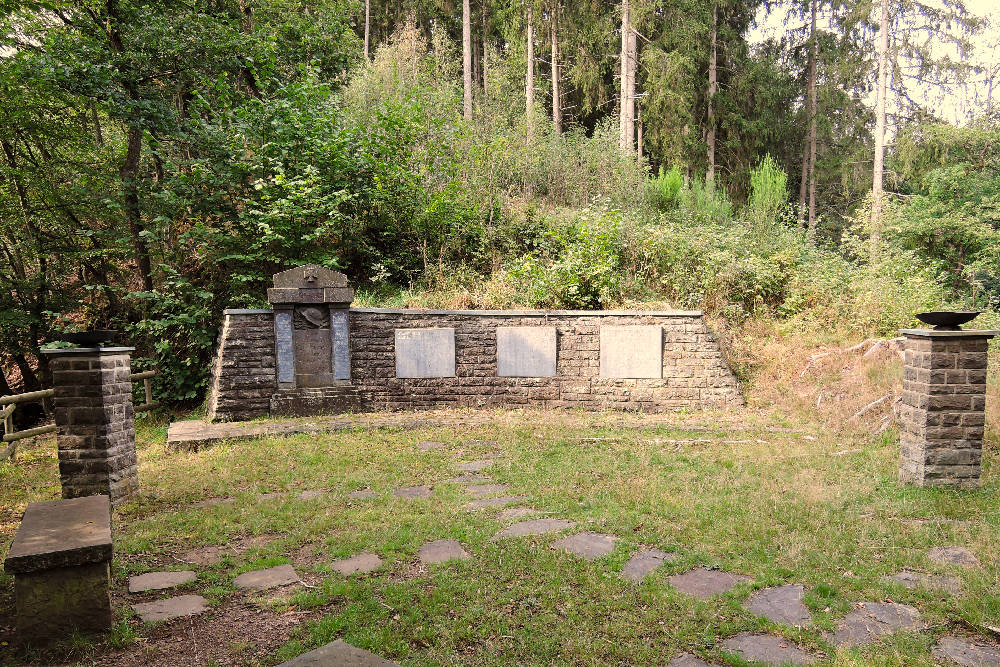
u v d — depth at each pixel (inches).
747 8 1104.2
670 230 523.8
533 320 416.2
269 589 157.8
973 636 129.4
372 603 143.1
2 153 527.5
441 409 415.2
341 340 407.8
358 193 489.7
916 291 477.4
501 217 564.7
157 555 185.9
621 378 409.4
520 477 256.4
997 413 296.4
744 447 301.3
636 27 957.2
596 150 712.4
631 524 197.6
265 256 472.4
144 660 124.4
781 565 164.4
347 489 250.7
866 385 358.9
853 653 121.3
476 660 121.4
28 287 516.4
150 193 472.1
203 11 526.6
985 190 719.1
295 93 505.7
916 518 199.2
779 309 475.5
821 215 1066.7
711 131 1005.2
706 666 119.4
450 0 1136.2
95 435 232.4
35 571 128.0
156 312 475.8
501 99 939.3
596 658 121.6
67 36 467.2
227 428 359.9
